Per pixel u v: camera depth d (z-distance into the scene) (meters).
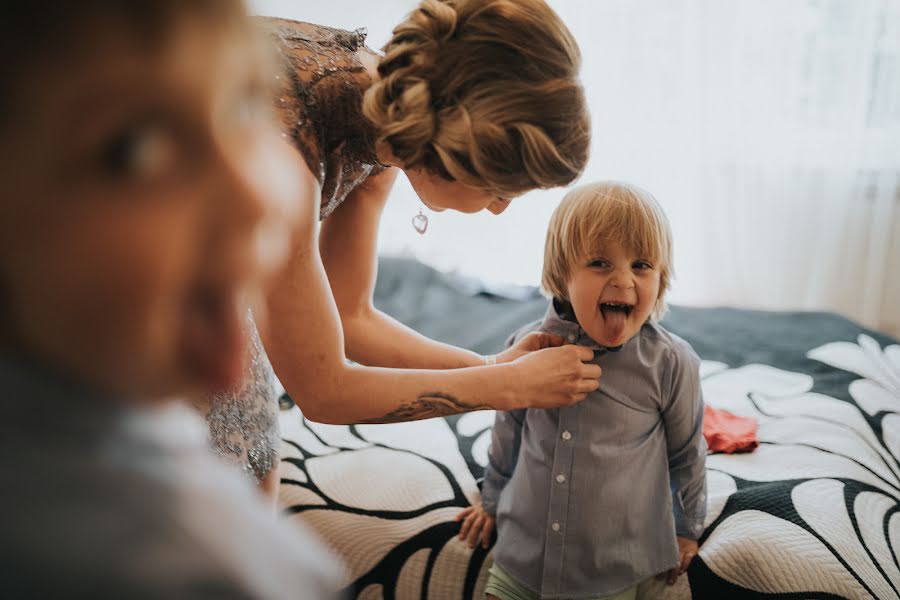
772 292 2.61
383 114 0.82
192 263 0.29
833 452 1.43
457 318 2.09
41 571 0.26
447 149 0.79
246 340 1.00
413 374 0.95
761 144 2.48
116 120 0.26
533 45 0.76
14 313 0.28
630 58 2.44
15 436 0.28
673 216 2.59
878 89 2.38
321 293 0.87
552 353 0.99
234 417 0.98
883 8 2.30
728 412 1.60
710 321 2.07
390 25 2.31
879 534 1.23
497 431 1.27
